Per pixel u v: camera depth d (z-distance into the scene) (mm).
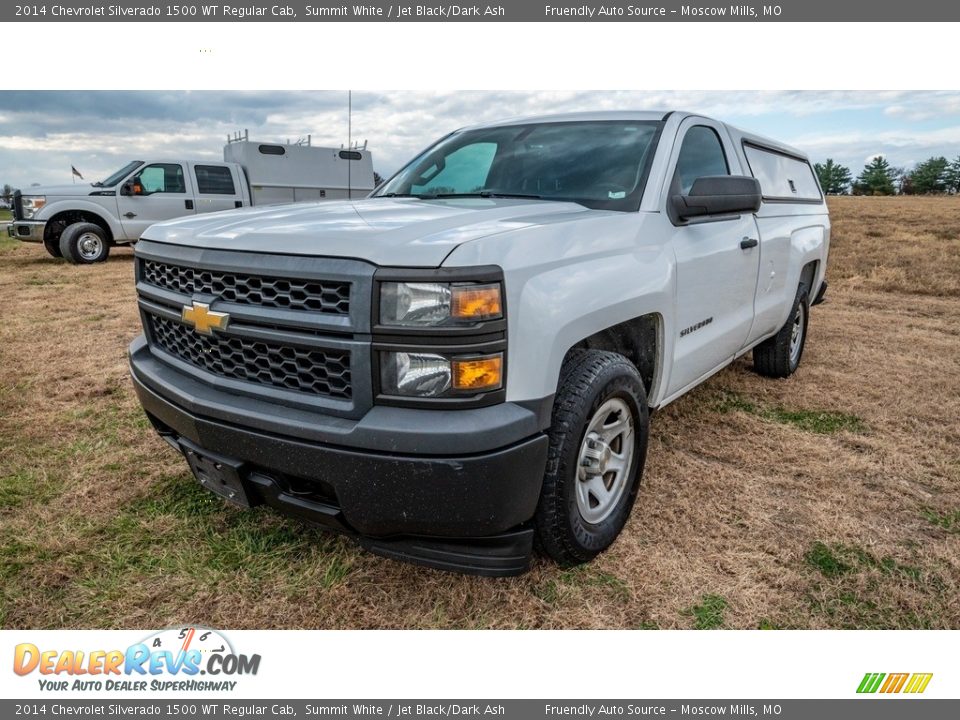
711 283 3242
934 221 20359
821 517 2873
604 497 2535
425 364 1863
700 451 3596
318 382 2018
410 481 1870
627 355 2908
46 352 5559
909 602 2326
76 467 3275
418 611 2266
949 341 6480
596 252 2377
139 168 12695
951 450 3648
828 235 5559
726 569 2500
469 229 2096
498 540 2066
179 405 2318
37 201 12008
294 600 2303
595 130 3283
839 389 4762
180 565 2461
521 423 1933
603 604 2303
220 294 2201
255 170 13969
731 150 3754
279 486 2131
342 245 1961
